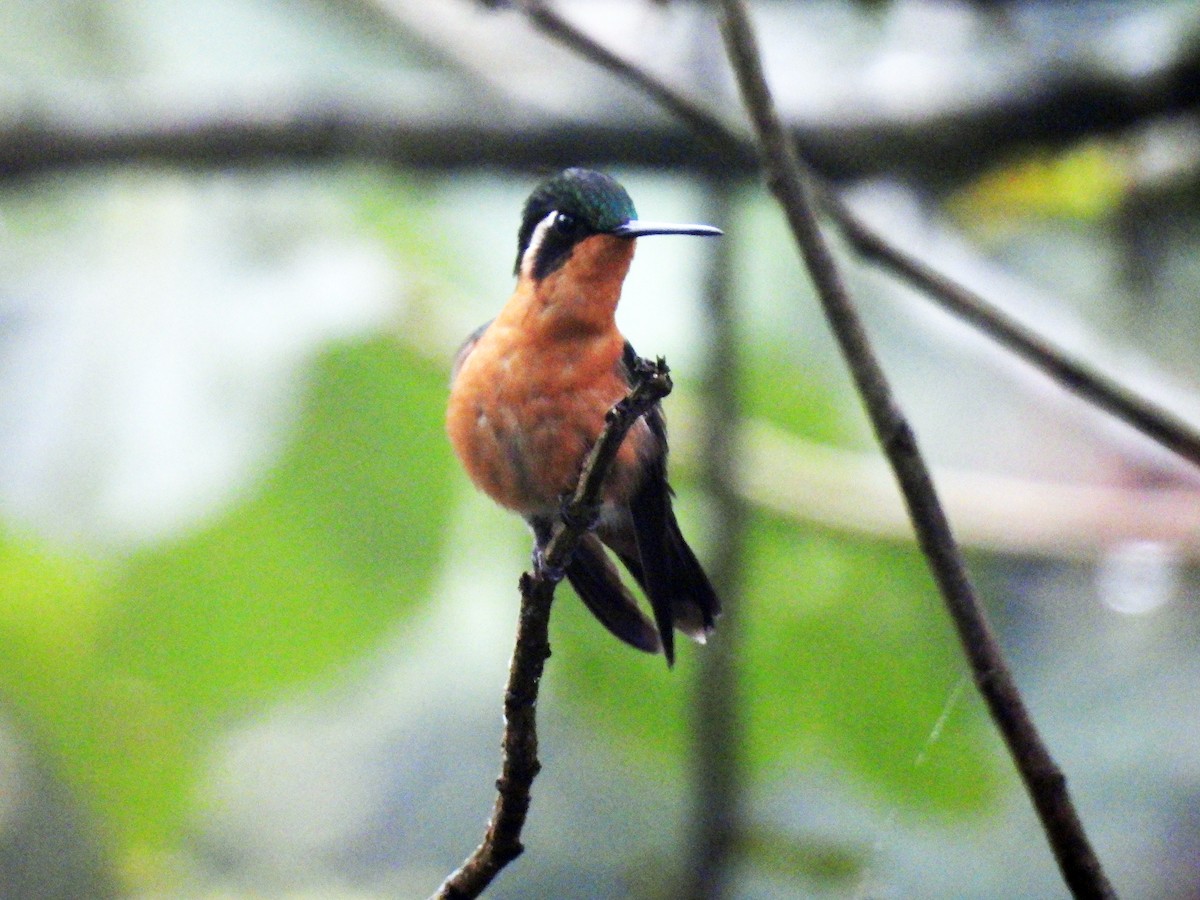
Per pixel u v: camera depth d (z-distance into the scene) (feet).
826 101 33.06
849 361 16.26
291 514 31.99
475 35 40.14
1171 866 28.14
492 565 32.45
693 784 28.04
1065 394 31.94
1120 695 30.76
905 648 33.58
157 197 34.09
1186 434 20.36
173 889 34.37
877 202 33.55
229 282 31.76
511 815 16.44
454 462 31.99
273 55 40.70
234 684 33.81
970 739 30.19
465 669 34.06
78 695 33.76
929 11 34.94
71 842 34.60
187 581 32.37
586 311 23.18
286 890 34.58
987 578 33.83
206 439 30.94
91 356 31.19
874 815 30.35
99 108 34.81
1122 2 34.12
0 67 38.04
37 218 33.81
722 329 29.94
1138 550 32.83
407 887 35.42
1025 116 31.78
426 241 33.88
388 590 32.63
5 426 30.91
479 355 23.81
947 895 27.27
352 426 31.78
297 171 34.78
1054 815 14.85
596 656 33.58
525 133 33.32
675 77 32.58
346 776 36.47
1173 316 36.04
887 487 33.81
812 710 33.40
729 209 32.14
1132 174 35.19
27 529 30.99
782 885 28.04
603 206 23.82
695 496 33.32
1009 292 31.68
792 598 33.88
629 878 32.60
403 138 34.27
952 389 37.01
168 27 40.01
